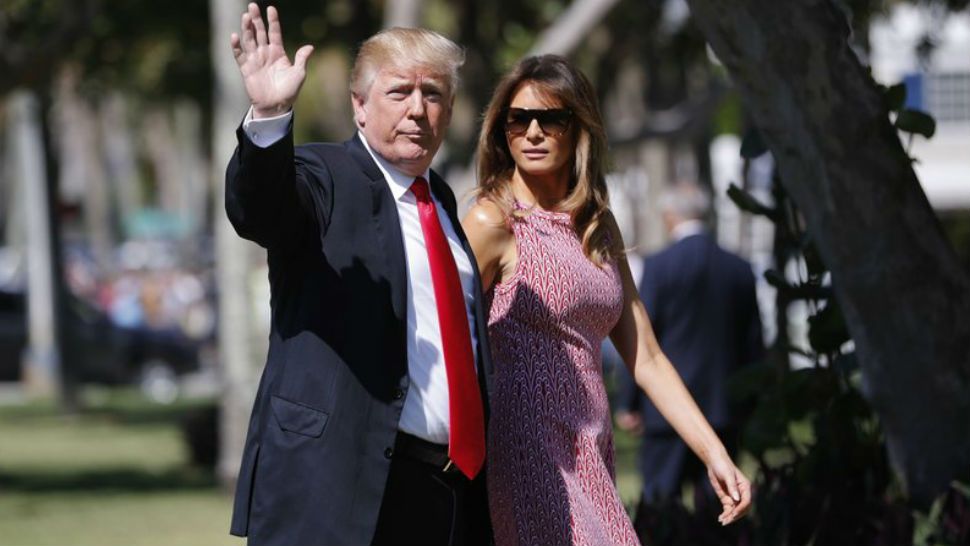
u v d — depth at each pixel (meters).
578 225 17.94
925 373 21.30
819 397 22.89
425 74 15.83
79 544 39.66
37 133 93.56
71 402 89.44
